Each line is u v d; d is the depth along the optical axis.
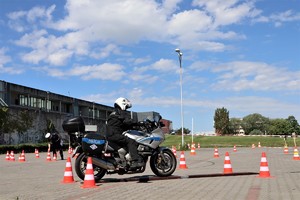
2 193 9.23
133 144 10.77
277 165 17.80
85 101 84.50
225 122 165.00
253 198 7.78
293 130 141.12
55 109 73.38
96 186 10.07
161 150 11.52
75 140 10.82
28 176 13.79
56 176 13.60
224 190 9.00
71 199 8.04
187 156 28.53
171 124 111.81
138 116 12.03
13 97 58.69
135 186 9.98
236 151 38.81
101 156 10.73
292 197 7.87
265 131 185.12
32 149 44.91
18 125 53.00
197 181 10.96
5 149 39.94
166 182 10.80
